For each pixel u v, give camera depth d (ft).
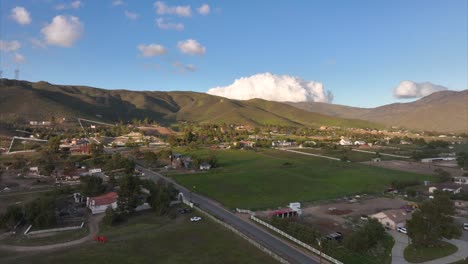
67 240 234.99
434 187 394.11
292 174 491.31
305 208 322.34
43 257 204.85
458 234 227.61
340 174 495.00
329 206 330.75
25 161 541.75
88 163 544.62
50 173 453.99
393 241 239.50
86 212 303.68
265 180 449.06
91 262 197.57
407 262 205.46
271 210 313.32
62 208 314.76
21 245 225.56
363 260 205.46
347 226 269.85
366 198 363.76
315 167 554.87
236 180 447.42
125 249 216.54
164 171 513.86
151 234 244.42
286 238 237.25
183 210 301.63
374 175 488.85
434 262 205.46
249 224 269.64
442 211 229.45
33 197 349.41
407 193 376.07
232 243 226.58
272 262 196.85
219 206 326.85
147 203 318.45
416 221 229.04
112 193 326.85
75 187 385.91
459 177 449.48
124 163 498.28
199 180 446.60
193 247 219.61
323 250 212.64
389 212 282.77
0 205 319.27
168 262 197.06
